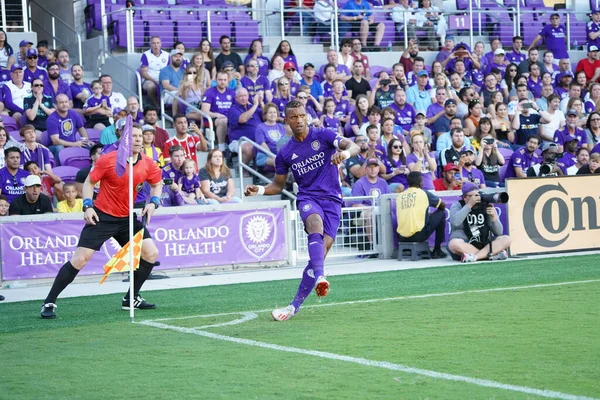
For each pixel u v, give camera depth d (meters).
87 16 34.50
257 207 22.09
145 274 15.23
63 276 14.63
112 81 30.56
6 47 29.83
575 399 8.10
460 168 25.59
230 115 27.95
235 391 8.84
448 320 12.72
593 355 9.99
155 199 15.21
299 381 9.17
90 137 26.80
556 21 38.22
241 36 34.53
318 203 13.26
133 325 13.40
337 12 35.12
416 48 34.53
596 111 32.66
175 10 32.06
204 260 21.44
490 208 21.84
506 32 39.72
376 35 36.22
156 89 30.41
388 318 13.12
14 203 20.67
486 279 17.77
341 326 12.55
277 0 36.53
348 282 18.31
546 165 23.70
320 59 34.31
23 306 16.30
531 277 17.83
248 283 18.92
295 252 22.72
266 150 26.25
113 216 14.88
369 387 8.79
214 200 23.62
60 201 23.22
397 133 28.70
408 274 19.41
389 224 23.72
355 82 31.67
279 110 28.92
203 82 29.53
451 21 38.19
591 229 23.00
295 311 13.39
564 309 13.44
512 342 10.88
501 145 29.89
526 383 8.76
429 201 22.88
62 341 12.19
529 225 22.34
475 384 8.77
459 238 22.05
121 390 9.07
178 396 8.73
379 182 24.70
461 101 31.53
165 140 25.75
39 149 24.06
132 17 31.61
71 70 29.52
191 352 10.98
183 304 15.73
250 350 10.96
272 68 31.56
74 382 9.55
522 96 32.06
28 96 26.94
